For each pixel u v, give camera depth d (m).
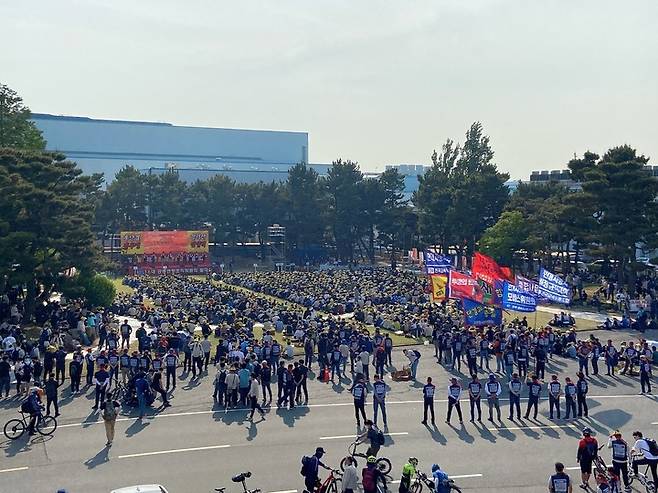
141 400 35.28
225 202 136.88
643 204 77.19
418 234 124.31
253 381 35.28
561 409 37.47
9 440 31.39
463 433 33.09
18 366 39.19
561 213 80.06
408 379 43.69
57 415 34.12
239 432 32.88
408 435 32.72
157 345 46.91
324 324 54.19
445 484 23.44
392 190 135.00
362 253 149.12
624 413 36.66
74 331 53.38
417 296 74.62
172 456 29.62
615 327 63.19
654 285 79.44
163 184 138.00
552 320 65.00
